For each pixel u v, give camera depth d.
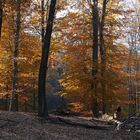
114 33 33.22
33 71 34.03
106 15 32.72
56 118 21.05
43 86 21.59
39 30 30.92
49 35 21.73
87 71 32.66
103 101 31.47
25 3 24.47
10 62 32.16
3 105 45.78
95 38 32.16
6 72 33.06
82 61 32.69
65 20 31.38
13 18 30.22
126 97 33.50
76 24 32.12
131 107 46.84
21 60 31.72
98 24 32.44
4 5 23.09
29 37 32.09
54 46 33.09
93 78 31.34
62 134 16.97
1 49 31.95
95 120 24.31
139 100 46.84
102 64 31.67
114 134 18.42
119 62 34.09
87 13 32.28
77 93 32.00
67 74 32.47
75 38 32.41
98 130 19.47
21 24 30.97
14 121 18.33
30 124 18.25
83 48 32.72
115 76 31.64
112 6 32.72
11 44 31.36
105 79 31.20
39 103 21.48
